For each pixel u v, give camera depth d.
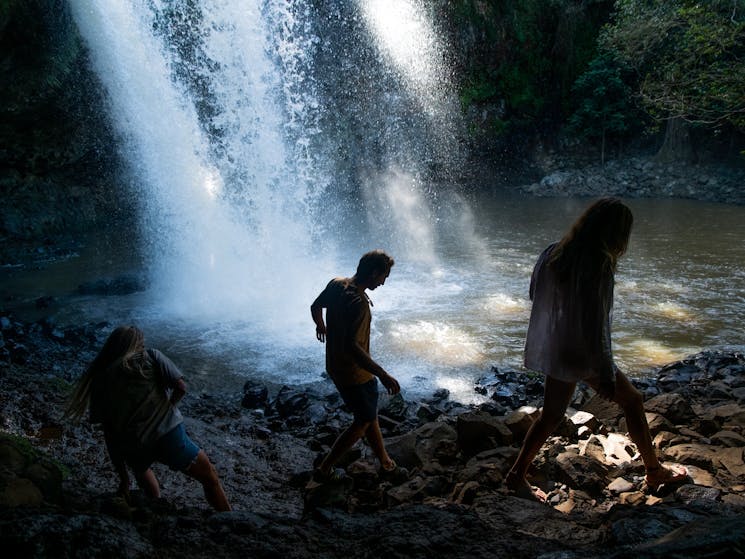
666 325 10.38
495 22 28.56
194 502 4.76
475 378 8.48
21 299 12.51
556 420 3.81
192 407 7.57
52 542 2.45
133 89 18.09
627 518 3.06
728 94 14.83
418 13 26.73
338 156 25.89
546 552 2.87
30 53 15.65
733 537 2.33
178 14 18.42
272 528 3.07
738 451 4.69
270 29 20.89
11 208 17.86
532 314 3.72
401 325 10.55
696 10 15.31
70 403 3.77
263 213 18.62
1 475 3.06
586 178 27.31
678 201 23.70
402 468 4.92
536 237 17.84
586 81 28.09
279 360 9.31
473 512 3.54
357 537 3.11
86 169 19.80
